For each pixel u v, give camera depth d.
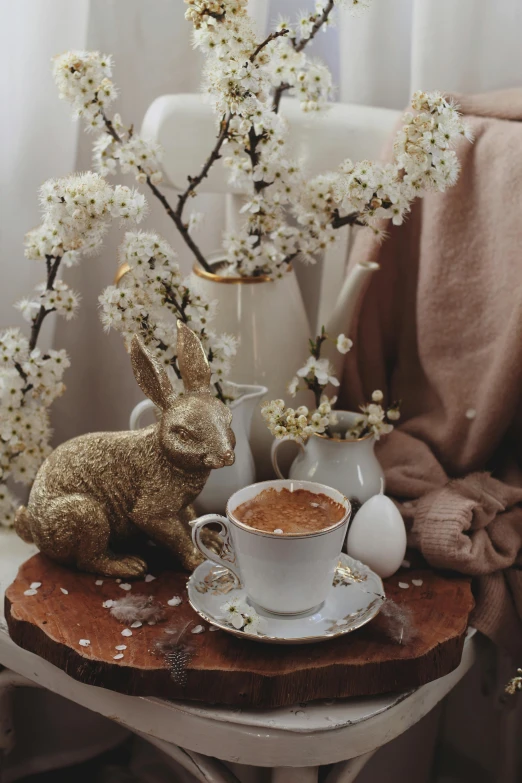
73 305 1.21
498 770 1.35
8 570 1.18
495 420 1.21
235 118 1.14
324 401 1.16
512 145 1.18
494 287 1.21
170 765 1.42
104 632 1.06
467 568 1.12
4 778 1.41
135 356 1.09
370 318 1.29
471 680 1.37
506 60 1.31
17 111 1.35
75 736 1.44
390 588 1.12
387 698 1.04
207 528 1.18
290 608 1.05
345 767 1.07
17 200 1.38
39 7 1.31
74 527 1.11
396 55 1.36
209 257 1.26
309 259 1.20
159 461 1.11
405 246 1.29
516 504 1.20
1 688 1.17
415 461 1.23
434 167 1.09
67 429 1.48
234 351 1.15
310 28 1.14
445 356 1.25
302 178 1.16
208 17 1.08
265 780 1.32
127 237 1.12
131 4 1.36
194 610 1.09
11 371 1.21
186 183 1.30
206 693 1.02
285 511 1.07
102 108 1.14
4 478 1.25
